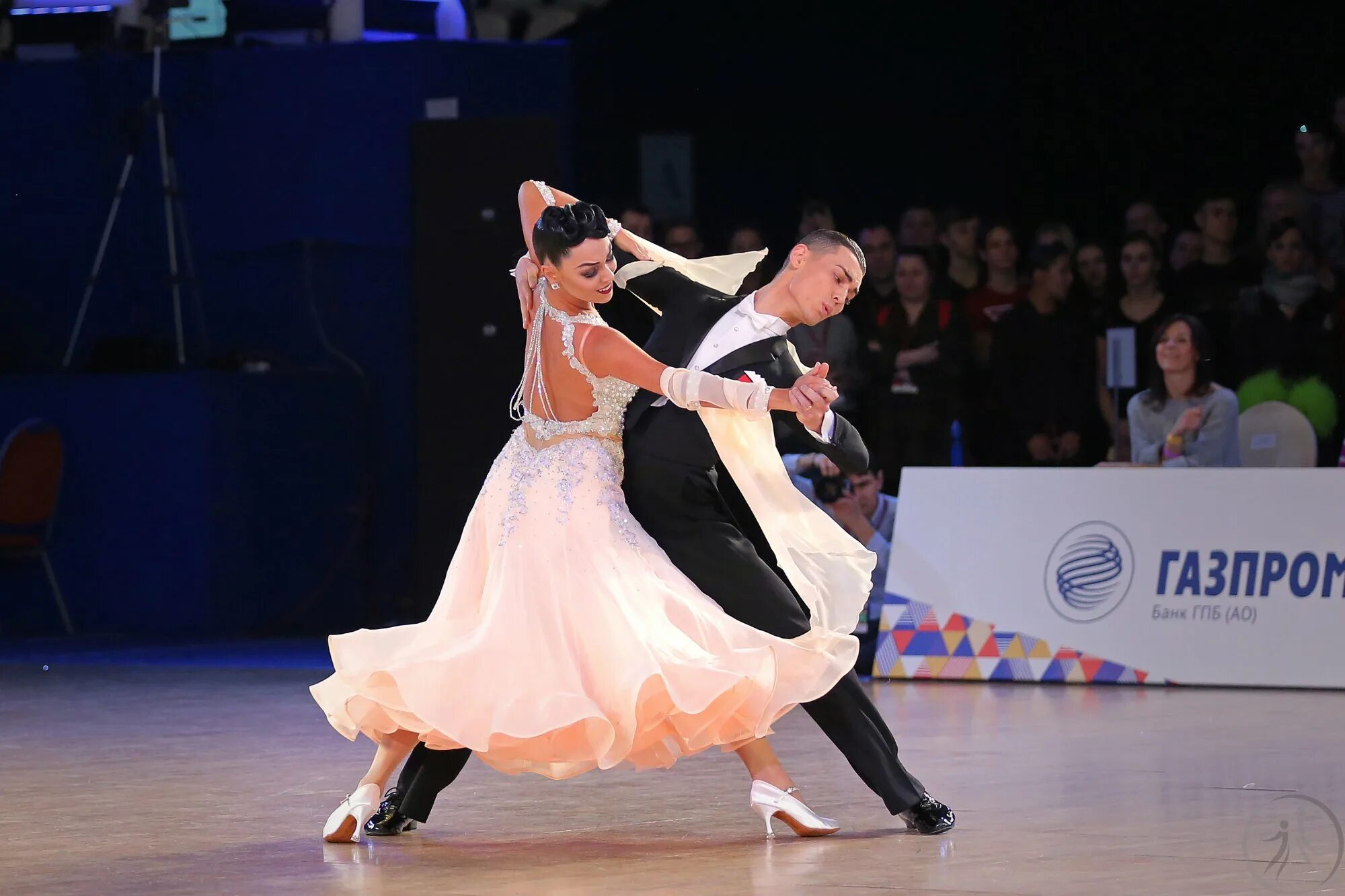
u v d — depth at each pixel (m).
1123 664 17.23
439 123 23.14
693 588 9.49
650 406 9.82
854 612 9.77
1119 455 20.02
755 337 9.86
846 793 11.08
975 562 17.97
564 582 9.20
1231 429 18.64
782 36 26.22
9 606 23.52
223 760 12.85
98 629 23.17
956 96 26.34
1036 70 25.91
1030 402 20.55
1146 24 25.14
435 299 23.25
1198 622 17.12
